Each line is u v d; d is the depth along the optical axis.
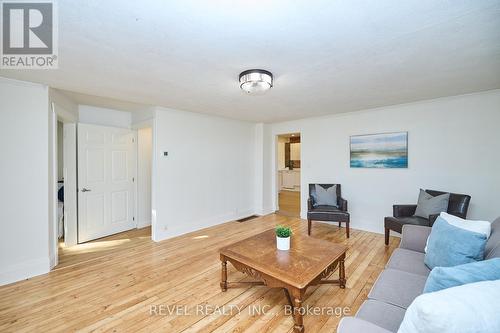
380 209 3.96
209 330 1.71
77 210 3.54
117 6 1.26
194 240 3.66
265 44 1.70
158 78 2.39
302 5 1.26
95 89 2.77
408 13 1.34
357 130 4.18
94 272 2.60
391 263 1.86
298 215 5.31
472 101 3.11
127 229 4.20
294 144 9.39
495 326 0.72
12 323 1.77
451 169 3.30
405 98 3.28
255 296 2.14
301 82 2.54
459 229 1.62
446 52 1.86
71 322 1.79
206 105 3.62
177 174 3.94
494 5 1.27
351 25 1.46
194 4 1.25
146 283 2.36
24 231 2.47
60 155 4.21
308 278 1.69
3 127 2.35
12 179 2.41
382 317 1.23
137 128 4.18
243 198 5.23
